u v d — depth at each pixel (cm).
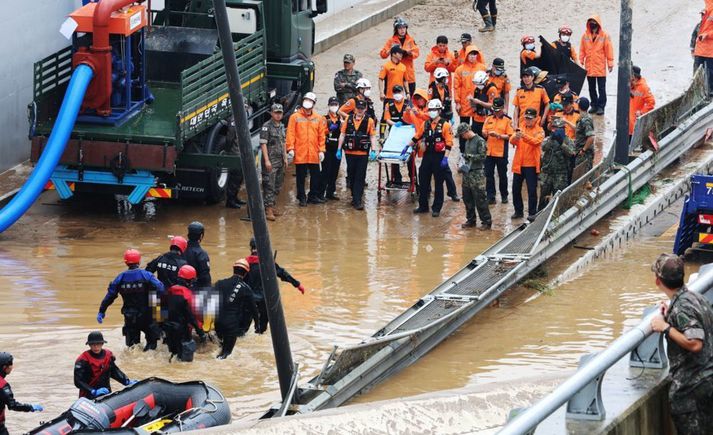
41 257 3916
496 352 3156
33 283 3656
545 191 4169
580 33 6594
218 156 4297
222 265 3847
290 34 5000
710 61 5394
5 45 4706
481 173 4175
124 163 4159
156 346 3183
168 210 4462
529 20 6819
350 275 3772
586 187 4022
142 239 4134
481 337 3272
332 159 4528
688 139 4734
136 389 2575
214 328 3139
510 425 1244
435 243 4097
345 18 6894
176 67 4672
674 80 5794
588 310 3469
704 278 1580
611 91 5722
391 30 6869
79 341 3209
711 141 4969
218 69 4372
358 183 4469
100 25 4181
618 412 1464
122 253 3975
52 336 3241
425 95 4469
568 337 3256
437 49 5231
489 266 3594
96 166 4184
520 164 4231
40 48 4956
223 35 2580
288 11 4978
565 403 1406
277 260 3916
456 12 7081
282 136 4344
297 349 3159
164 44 4688
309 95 4453
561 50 5181
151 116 4353
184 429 2430
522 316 3434
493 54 6266
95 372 2688
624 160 4281
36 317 3378
